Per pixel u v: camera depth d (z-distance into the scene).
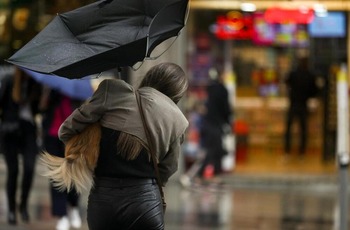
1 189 30.45
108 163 11.33
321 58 37.97
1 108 22.08
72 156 11.41
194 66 36.53
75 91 20.64
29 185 22.48
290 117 38.34
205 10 36.84
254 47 38.81
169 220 24.50
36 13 30.81
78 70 11.07
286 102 39.78
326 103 37.69
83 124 11.37
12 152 22.16
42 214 24.61
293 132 39.78
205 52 36.84
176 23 11.13
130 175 11.30
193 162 34.47
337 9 36.84
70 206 22.30
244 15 37.62
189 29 36.03
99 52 10.68
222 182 33.72
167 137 11.47
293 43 38.44
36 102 21.95
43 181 33.41
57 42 11.23
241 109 39.75
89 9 11.44
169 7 10.65
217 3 35.94
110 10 11.41
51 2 30.55
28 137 22.17
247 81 39.59
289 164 38.19
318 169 36.78
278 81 39.59
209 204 28.42
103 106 11.34
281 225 24.09
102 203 11.33
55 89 20.92
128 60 11.02
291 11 36.75
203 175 32.94
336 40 37.72
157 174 11.45
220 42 37.12
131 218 11.30
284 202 29.41
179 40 32.94
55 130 21.12
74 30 11.38
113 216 11.31
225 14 37.03
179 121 11.57
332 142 37.81
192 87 36.16
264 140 40.19
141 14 11.46
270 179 34.00
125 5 11.43
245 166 37.31
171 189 32.22
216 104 32.69
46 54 11.06
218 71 32.78
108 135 11.33
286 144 38.72
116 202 11.28
